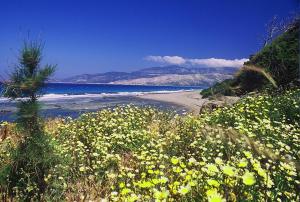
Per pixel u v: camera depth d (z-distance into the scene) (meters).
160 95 59.88
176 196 4.42
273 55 18.48
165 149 7.79
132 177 5.77
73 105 32.62
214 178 4.00
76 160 6.68
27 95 5.09
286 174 4.93
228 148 6.54
